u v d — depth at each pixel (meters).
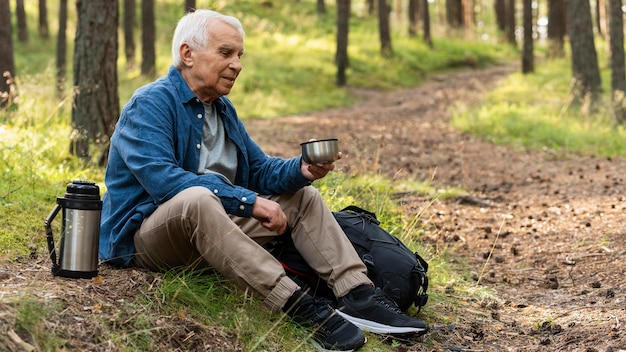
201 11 3.39
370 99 21.39
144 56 20.47
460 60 29.17
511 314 4.14
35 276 3.07
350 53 26.34
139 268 3.36
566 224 6.35
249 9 32.03
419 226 6.12
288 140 12.23
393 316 3.30
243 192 3.15
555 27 27.11
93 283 3.07
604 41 29.78
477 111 15.09
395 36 30.81
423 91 23.06
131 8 22.83
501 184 8.62
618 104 13.29
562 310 4.16
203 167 3.40
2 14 10.84
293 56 25.16
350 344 3.11
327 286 3.42
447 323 3.85
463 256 5.52
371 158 10.17
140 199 3.30
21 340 2.47
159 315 2.97
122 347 2.68
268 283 3.09
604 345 3.41
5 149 5.39
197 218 3.04
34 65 23.47
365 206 5.71
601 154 10.89
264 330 3.13
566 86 19.91
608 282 4.65
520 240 5.96
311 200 3.40
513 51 34.03
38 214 4.31
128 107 3.32
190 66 3.36
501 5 37.47
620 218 6.36
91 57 6.45
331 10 35.47
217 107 3.50
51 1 31.81
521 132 12.84
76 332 2.66
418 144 12.11
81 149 6.37
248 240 3.09
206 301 3.17
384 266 3.54
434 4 52.91
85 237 3.10
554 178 8.98
